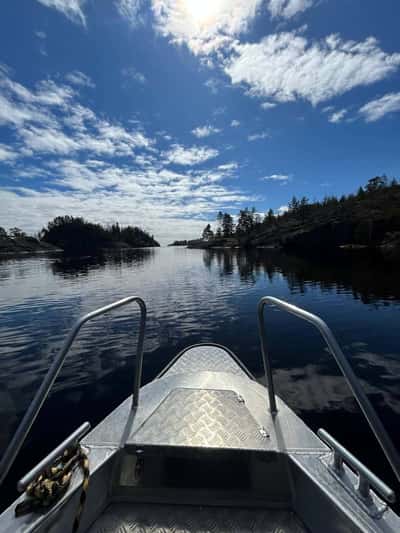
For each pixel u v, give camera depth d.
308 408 3.73
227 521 1.33
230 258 39.62
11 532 0.99
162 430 1.60
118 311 9.57
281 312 9.03
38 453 3.01
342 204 64.12
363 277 15.70
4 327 8.08
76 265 32.97
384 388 4.20
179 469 1.46
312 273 18.56
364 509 1.05
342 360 1.01
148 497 1.42
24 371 5.14
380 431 0.88
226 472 1.45
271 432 1.59
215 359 3.52
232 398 1.96
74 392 4.25
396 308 8.99
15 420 3.65
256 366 5.14
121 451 1.47
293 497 1.37
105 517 1.34
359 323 7.59
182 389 2.09
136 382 1.84
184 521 1.34
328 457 1.38
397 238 35.47
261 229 87.75
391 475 2.65
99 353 5.84
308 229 50.09
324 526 1.17
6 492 2.55
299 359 5.38
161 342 6.48
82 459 1.33
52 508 1.08
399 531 0.97
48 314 9.53
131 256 55.34
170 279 18.44
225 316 8.79
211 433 1.58
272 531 1.28
